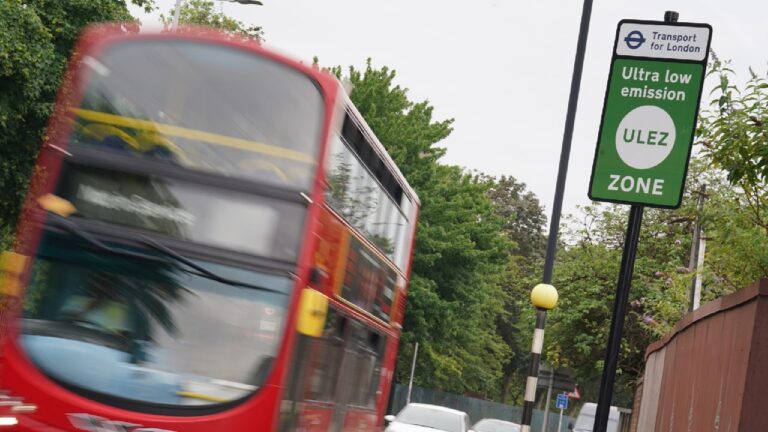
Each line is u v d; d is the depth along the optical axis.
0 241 43.31
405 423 28.77
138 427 11.08
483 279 63.12
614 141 10.48
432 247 58.56
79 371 11.21
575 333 54.53
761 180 12.48
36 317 11.38
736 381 12.07
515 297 110.81
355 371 15.21
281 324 11.38
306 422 12.61
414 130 59.62
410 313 58.50
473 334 68.81
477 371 94.38
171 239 11.57
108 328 11.35
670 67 10.45
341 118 12.31
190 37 12.05
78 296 11.45
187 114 11.89
